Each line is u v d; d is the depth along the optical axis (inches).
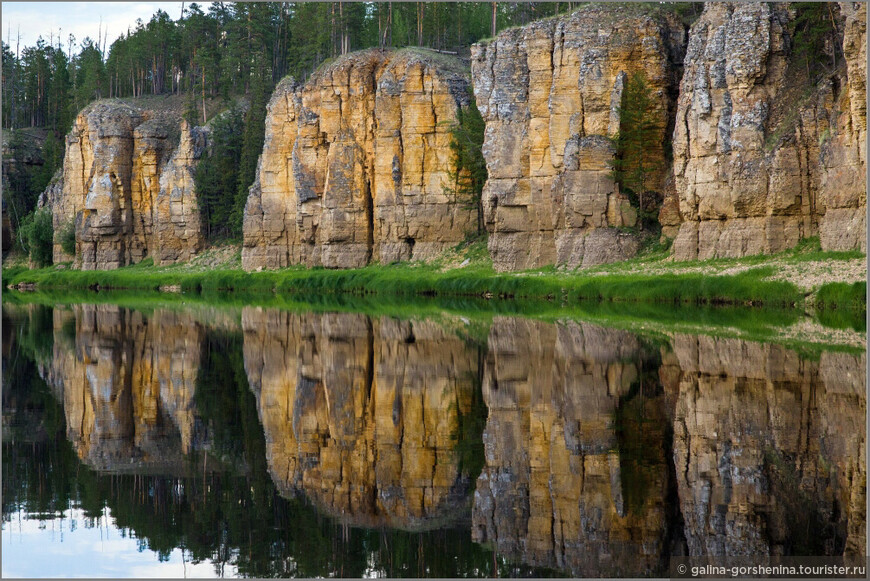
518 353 1263.5
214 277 4010.8
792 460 638.5
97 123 5078.7
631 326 1587.1
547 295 2586.1
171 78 6289.4
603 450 685.3
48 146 6008.9
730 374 1005.2
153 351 1419.8
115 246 4955.7
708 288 2122.3
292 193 4092.0
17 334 1728.6
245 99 5354.3
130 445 780.0
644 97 2765.7
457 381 1039.6
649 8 2935.5
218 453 743.1
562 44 2974.9
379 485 631.8
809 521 520.1
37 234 5354.3
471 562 489.7
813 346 1219.2
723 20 2517.2
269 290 3727.9
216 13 6092.5
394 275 3339.1
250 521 574.9
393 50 3914.9
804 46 2377.0
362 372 1135.0
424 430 786.2
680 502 558.6
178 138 5064.0
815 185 2256.4
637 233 2790.4
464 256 3368.6
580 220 2859.3
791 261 2116.1
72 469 706.8
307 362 1246.9
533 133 3046.3
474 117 3373.5
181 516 593.3
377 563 500.1
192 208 4739.2
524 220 3100.4
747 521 522.3
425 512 576.1
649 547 495.5
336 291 3452.3
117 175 4950.8
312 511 589.3
